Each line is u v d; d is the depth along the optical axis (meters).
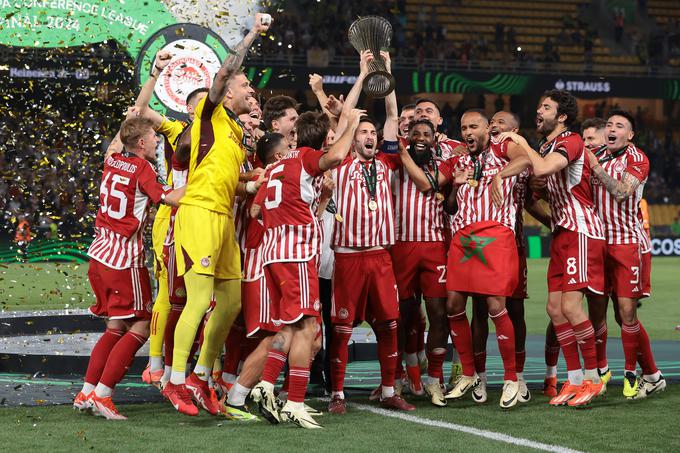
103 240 6.47
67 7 10.59
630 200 7.24
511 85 31.09
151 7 10.38
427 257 7.02
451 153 7.35
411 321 7.22
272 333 6.31
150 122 6.66
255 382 6.31
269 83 28.34
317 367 7.88
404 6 34.81
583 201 7.00
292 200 6.12
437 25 36.22
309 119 6.48
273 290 6.24
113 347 6.45
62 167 9.51
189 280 6.11
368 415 6.50
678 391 7.52
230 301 6.30
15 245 22.14
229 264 6.29
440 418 6.38
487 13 37.59
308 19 32.03
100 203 6.53
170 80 9.80
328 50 30.03
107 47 10.80
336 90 29.34
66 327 11.22
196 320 6.11
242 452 5.29
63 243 21.34
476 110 6.95
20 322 10.89
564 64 34.16
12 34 10.28
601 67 33.97
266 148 6.53
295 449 5.36
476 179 6.82
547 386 7.40
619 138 7.36
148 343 9.42
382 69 6.73
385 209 6.69
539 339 11.50
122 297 6.37
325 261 7.29
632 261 7.21
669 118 38.78
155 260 7.38
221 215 6.17
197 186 6.14
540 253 29.66
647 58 35.62
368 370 8.84
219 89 6.02
